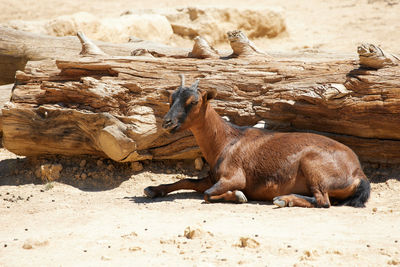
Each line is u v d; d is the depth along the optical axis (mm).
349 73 19891
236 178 17203
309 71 20672
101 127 20391
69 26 38156
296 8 58281
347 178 16281
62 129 21266
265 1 62312
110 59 22375
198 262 10586
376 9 53625
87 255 11414
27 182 21062
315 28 49375
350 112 19188
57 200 18328
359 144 19672
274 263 10445
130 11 48312
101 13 59125
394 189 18172
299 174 16594
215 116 17812
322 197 16016
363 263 10383
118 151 19859
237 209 15867
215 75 21469
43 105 21703
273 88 20625
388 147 19250
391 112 18578
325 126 20000
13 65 29156
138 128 20203
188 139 21078
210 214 15133
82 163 21484
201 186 18391
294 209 15586
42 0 66750
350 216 14602
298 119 20234
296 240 12047
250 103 20938
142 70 21938
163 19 43750
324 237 12312
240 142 17781
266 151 17250
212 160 18016
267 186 16969
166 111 20938
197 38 23469
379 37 43188
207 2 62438
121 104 21266
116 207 16750
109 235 13047
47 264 10875
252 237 11820
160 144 21094
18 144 21719
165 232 13148
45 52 28688
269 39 47188
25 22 38031
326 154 16469
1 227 14789
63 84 21531
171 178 20844
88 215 15633
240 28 46844
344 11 54594
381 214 14836
